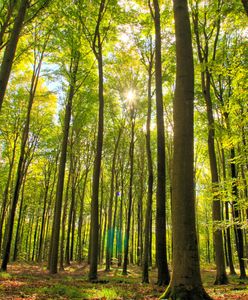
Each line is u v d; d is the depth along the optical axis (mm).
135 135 33969
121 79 25516
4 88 9945
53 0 14898
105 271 27203
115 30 19234
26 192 43438
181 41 8672
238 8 13789
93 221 16094
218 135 13297
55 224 21047
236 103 12594
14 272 19578
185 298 6949
